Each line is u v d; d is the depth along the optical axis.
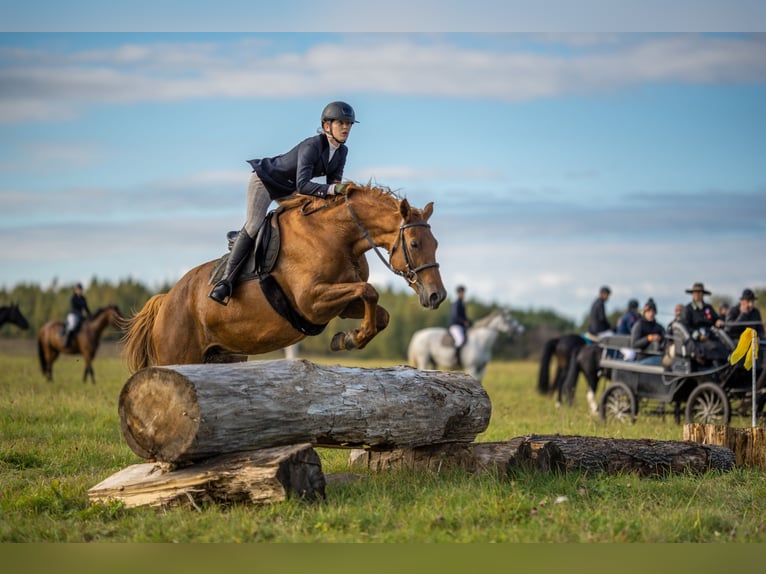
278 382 8.98
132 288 82.88
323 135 10.65
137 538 7.79
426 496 9.08
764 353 18.48
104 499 9.00
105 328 28.81
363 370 9.91
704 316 19.50
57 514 8.85
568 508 8.69
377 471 10.92
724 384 18.84
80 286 28.94
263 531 7.81
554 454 10.59
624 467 10.91
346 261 10.50
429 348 31.05
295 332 10.70
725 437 12.12
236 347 11.11
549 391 26.19
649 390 20.02
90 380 29.78
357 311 10.89
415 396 9.95
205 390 8.48
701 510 8.66
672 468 11.02
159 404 8.62
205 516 8.26
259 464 8.51
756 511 9.02
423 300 10.05
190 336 11.27
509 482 9.73
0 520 8.47
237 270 10.63
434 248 10.16
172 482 8.70
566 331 74.06
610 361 20.83
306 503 8.56
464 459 10.26
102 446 13.02
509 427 16.48
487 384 32.72
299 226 10.46
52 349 28.92
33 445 12.97
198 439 8.42
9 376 30.34
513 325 30.86
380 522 8.21
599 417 20.70
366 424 9.42
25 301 80.44
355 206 10.34
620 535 7.73
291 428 8.94
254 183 10.70
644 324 20.52
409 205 10.09
